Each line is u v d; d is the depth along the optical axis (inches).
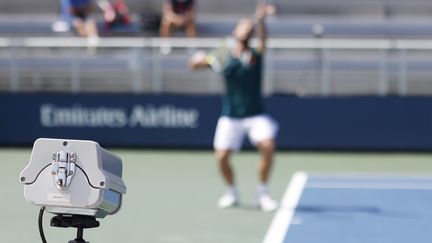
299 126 1754.4
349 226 1009.5
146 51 1795.0
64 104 1801.2
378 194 1247.5
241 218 1059.9
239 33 1120.2
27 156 1663.4
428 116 1734.7
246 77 1119.6
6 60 1850.4
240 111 1128.2
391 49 1731.1
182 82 1830.7
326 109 1748.3
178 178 1402.6
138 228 995.3
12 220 1037.2
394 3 2212.1
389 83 1770.4
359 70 1817.2
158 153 1734.7
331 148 1750.7
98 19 2175.2
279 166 1547.7
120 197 472.7
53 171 440.8
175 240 928.3
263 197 1129.4
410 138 1739.7
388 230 987.9
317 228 997.2
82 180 441.4
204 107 1771.7
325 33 2075.5
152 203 1165.7
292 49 1812.3
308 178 1403.8
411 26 2066.9
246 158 1648.6
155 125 1786.4
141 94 1784.0
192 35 2006.6
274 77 1834.4
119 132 1795.0
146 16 2098.9
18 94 1811.0
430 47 1724.9
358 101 1744.6
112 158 462.0
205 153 1739.7
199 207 1138.0
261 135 1122.0
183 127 1779.0
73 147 443.2
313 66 1818.4
